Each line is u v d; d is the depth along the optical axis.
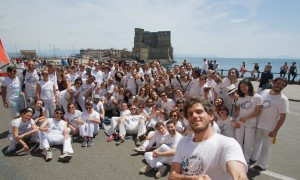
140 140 6.03
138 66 10.10
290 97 12.47
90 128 5.62
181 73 8.26
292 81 18.50
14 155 4.93
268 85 8.50
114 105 8.18
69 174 4.14
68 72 9.45
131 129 6.34
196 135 1.94
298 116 8.80
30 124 5.30
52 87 6.42
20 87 6.35
